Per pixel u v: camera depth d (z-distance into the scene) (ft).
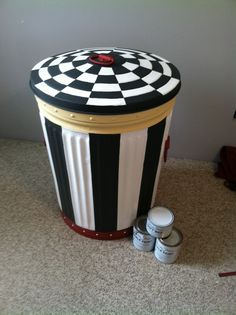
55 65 2.50
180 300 2.73
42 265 2.99
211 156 4.46
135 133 2.32
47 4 3.37
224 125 4.08
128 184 2.72
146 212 3.28
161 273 2.95
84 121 2.17
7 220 3.46
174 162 4.47
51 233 3.33
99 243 3.24
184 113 4.02
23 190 3.88
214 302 2.73
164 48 3.51
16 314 2.59
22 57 3.87
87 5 3.32
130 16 3.34
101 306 2.67
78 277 2.89
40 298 2.72
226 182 4.08
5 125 4.68
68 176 2.74
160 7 3.21
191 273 2.96
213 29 3.28
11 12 3.49
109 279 2.89
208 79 3.67
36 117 4.49
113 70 2.36
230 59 3.47
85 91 2.17
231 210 3.69
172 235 3.01
